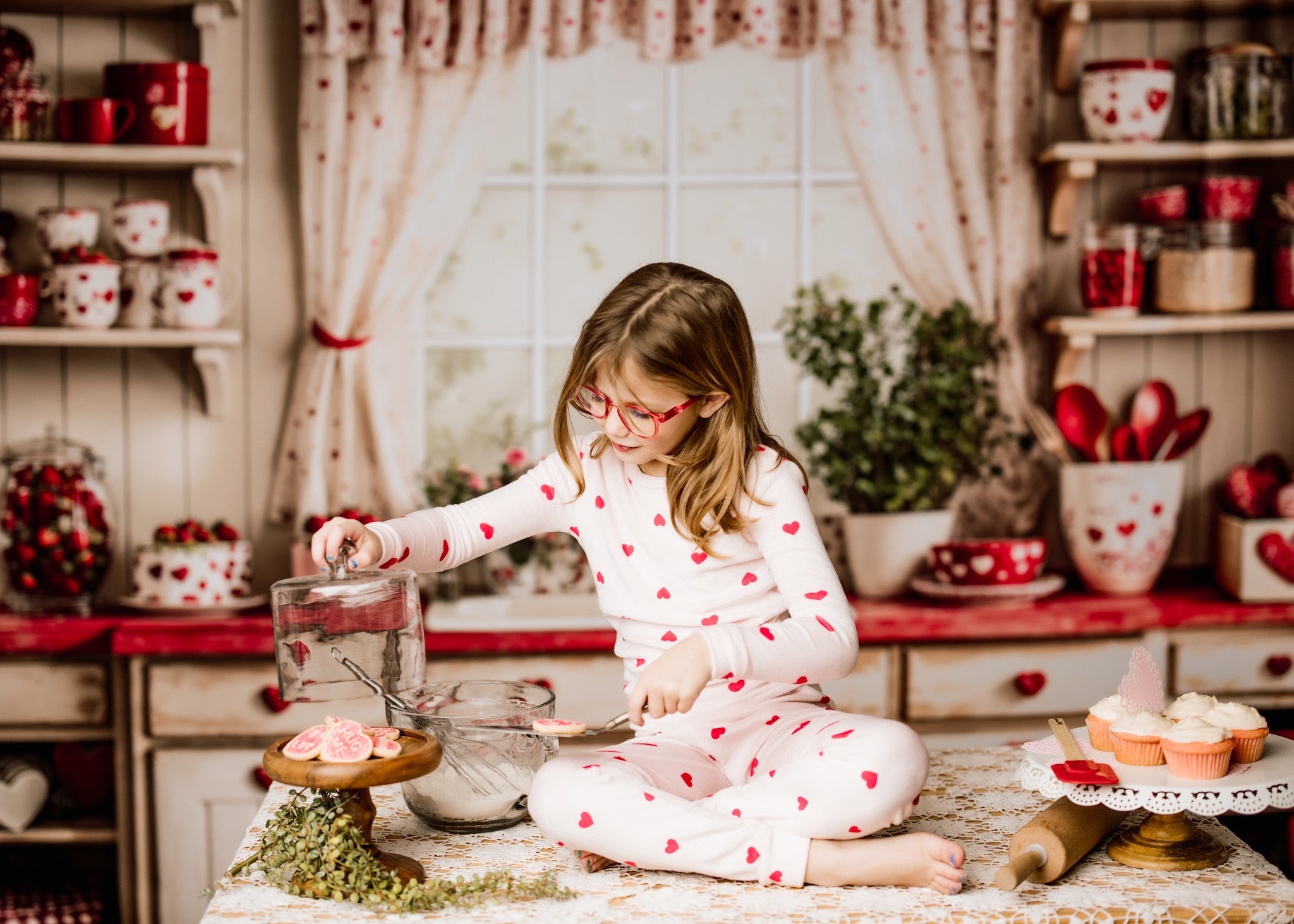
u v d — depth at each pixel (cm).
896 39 261
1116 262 252
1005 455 266
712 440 141
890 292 271
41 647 225
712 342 137
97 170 259
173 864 226
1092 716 136
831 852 123
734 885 125
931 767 171
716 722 143
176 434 263
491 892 122
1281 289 254
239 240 262
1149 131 253
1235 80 251
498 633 223
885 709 230
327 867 122
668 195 270
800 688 147
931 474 242
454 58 258
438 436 271
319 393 256
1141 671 135
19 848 264
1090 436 261
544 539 254
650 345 131
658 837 124
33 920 239
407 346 264
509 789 140
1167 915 116
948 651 230
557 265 270
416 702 144
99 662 229
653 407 134
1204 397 273
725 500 140
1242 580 239
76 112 242
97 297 243
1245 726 127
